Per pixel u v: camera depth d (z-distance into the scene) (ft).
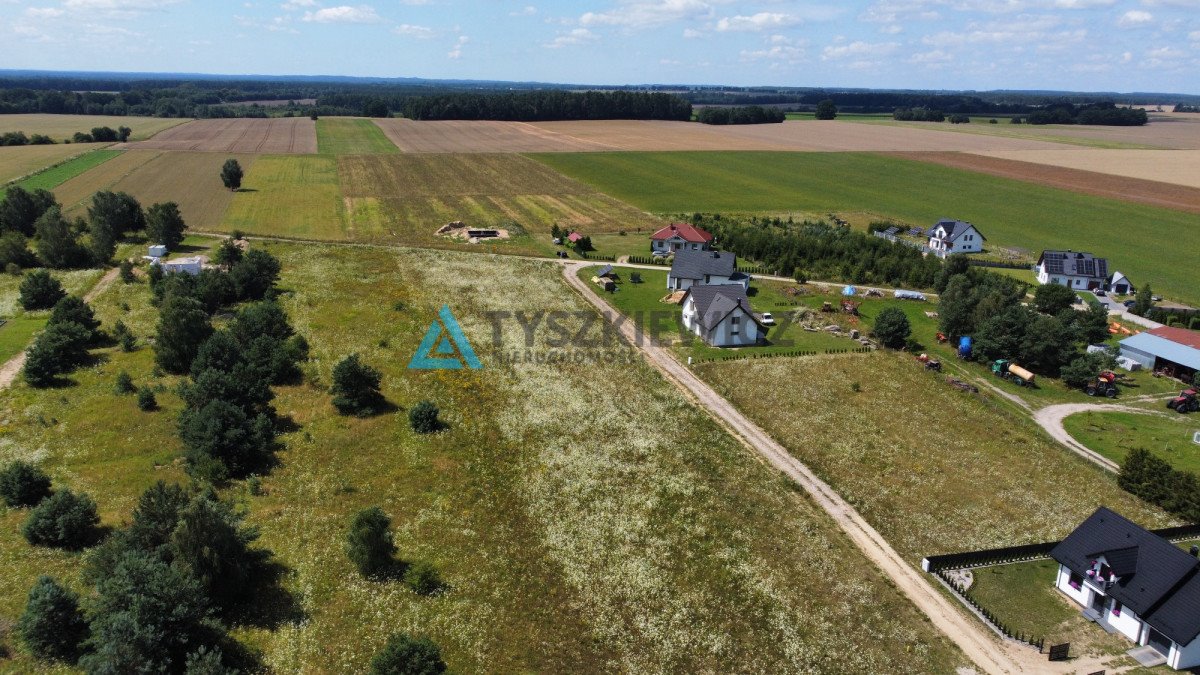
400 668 101.30
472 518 146.20
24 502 141.59
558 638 116.88
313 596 122.93
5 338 219.41
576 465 166.50
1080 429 195.42
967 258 325.01
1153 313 281.33
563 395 200.03
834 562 137.69
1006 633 120.57
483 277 302.45
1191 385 223.30
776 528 147.13
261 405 179.73
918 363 230.89
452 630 116.88
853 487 163.43
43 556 127.13
